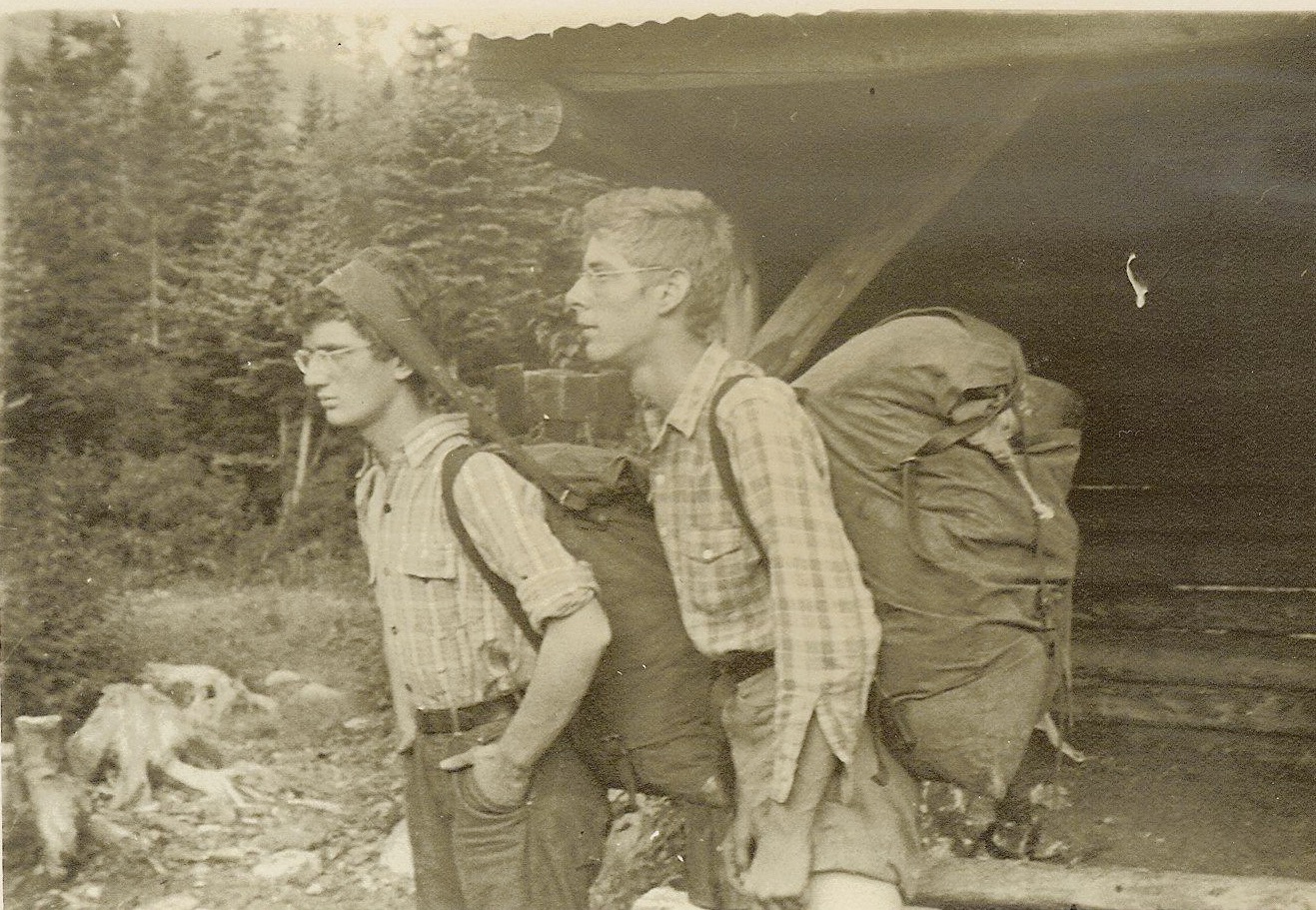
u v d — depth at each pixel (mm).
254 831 2928
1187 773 3176
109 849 2877
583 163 3021
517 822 2311
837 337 3146
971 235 3043
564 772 2326
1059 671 2438
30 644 3025
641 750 2291
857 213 2939
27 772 2959
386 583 2309
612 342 2303
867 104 2910
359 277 2348
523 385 2893
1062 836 2902
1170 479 3324
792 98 2945
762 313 3000
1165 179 2992
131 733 3000
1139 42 2768
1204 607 3355
